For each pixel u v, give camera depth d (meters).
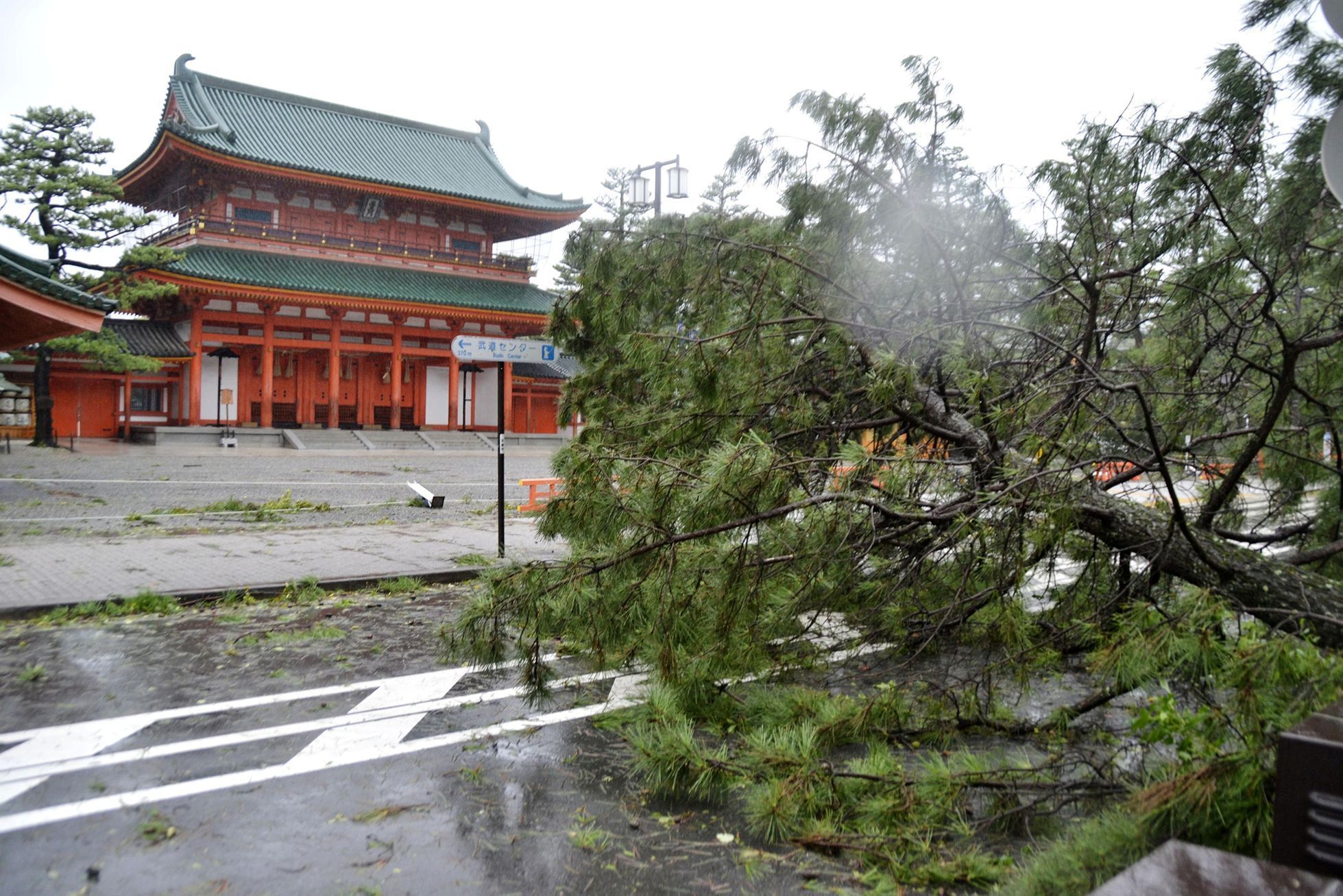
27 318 13.20
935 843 3.48
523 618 4.51
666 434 5.62
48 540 10.80
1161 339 5.57
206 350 36.56
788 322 5.67
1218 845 2.92
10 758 4.09
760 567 4.29
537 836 3.53
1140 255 4.64
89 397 36.03
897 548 5.09
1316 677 2.94
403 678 5.68
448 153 46.91
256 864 3.18
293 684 5.44
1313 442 5.62
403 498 18.16
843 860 3.40
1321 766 1.93
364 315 39.91
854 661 5.73
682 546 4.39
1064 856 2.95
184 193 38.28
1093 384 4.38
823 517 4.25
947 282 5.38
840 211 5.18
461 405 44.56
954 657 5.40
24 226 29.02
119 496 16.84
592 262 6.46
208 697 5.12
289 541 11.13
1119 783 3.72
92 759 4.11
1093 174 4.73
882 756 3.83
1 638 6.15
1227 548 4.18
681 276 6.12
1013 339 5.97
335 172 37.59
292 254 38.31
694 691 4.53
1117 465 5.45
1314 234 4.46
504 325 42.91
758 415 5.80
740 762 3.83
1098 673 3.74
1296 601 3.90
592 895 3.08
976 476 4.65
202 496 17.39
